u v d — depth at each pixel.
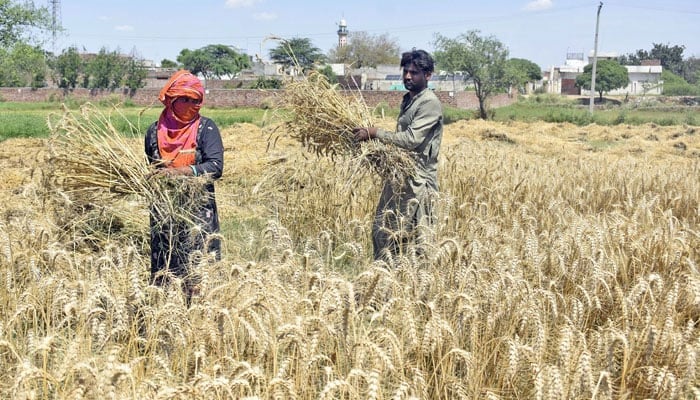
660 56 119.25
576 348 3.94
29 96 58.34
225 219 7.79
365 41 81.06
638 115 44.88
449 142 20.52
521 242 5.97
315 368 3.71
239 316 3.65
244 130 22.94
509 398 3.83
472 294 4.48
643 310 4.62
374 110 6.51
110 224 5.30
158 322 3.80
